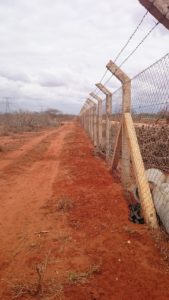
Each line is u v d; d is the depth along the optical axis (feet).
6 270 14.83
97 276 13.94
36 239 18.17
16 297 12.60
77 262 15.21
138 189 21.88
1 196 27.81
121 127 28.53
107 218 21.01
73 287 13.14
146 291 12.86
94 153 53.47
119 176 33.60
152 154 27.37
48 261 15.37
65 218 21.31
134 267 14.69
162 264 15.03
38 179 34.53
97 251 16.31
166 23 14.17
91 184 30.37
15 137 95.30
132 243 17.22
